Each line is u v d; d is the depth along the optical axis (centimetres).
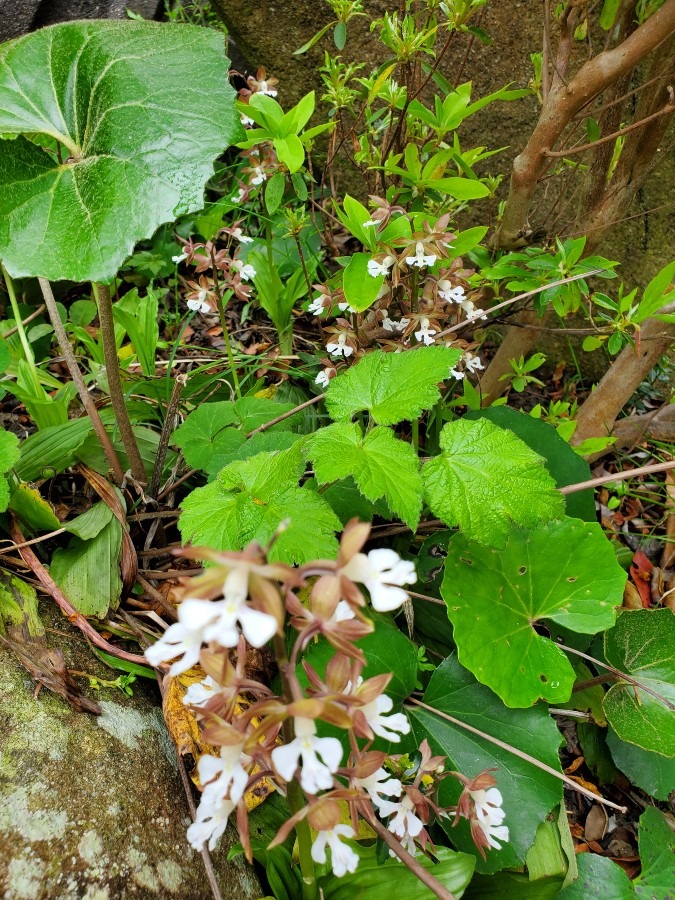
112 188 40
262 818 43
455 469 44
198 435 56
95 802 38
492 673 45
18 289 85
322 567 26
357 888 39
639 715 50
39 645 46
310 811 28
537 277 58
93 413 53
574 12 53
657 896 44
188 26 46
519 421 59
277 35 90
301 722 26
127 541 50
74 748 40
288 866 41
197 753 43
